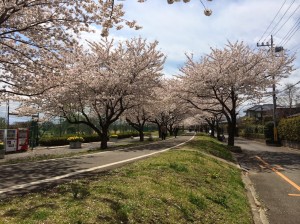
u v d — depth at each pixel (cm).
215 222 674
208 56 2728
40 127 3844
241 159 2212
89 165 1268
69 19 1182
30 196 654
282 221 784
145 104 3016
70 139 2966
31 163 1364
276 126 3916
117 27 983
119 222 510
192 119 6800
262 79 2731
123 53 2645
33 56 1354
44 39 1271
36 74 1415
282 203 957
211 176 1098
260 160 2136
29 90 1506
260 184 1275
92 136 3962
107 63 2595
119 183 756
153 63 2705
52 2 1119
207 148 2178
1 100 1748
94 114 3156
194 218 652
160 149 2125
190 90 2812
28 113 2528
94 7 1025
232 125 2859
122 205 570
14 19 1216
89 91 2392
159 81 2847
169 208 637
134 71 2595
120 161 1402
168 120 5084
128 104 2739
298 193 1098
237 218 742
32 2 1116
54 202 576
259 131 5381
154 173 923
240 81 2625
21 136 2562
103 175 915
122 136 5053
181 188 809
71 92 2198
